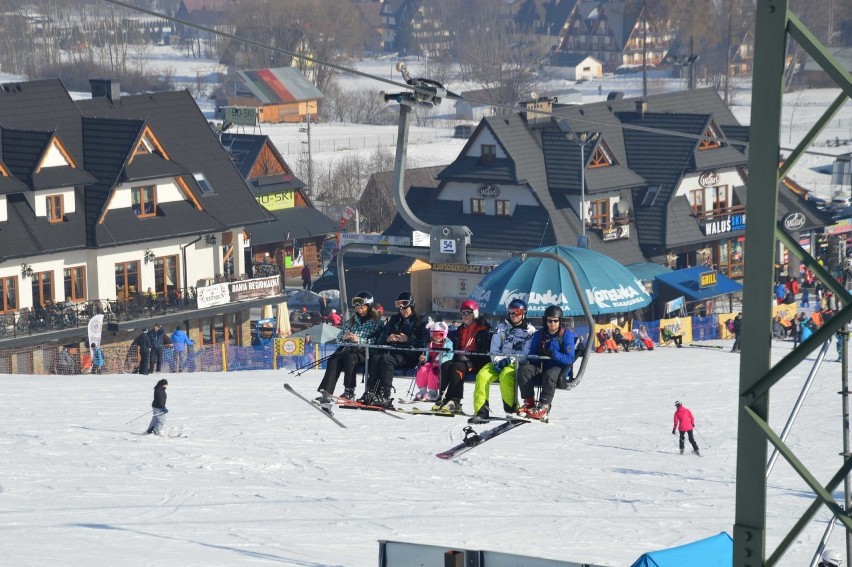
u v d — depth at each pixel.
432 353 54.25
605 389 141.62
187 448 102.81
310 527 74.94
